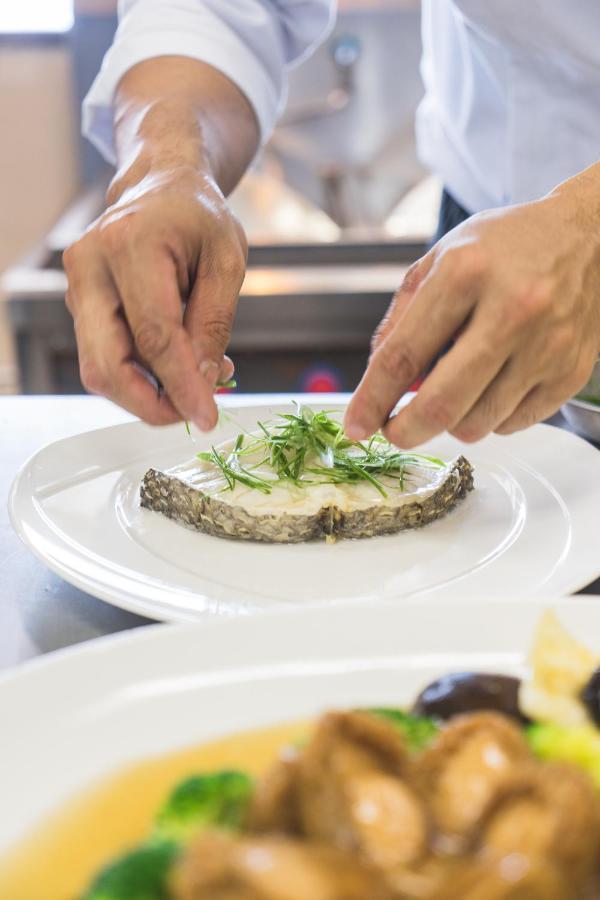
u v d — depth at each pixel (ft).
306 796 1.36
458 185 3.51
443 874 1.26
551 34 2.89
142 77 2.85
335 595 2.00
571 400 2.70
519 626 1.72
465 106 3.31
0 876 1.40
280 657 1.66
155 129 2.58
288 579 2.06
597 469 2.41
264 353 4.60
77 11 6.61
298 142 6.31
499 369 1.98
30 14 6.77
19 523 2.16
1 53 6.72
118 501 2.36
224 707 1.60
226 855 1.24
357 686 1.64
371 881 1.23
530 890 1.21
